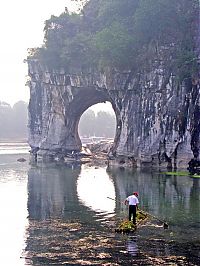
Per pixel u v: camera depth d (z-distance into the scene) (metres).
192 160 62.56
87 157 97.38
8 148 159.00
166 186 46.41
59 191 43.78
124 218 29.98
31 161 91.81
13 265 20.02
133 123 72.69
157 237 24.62
